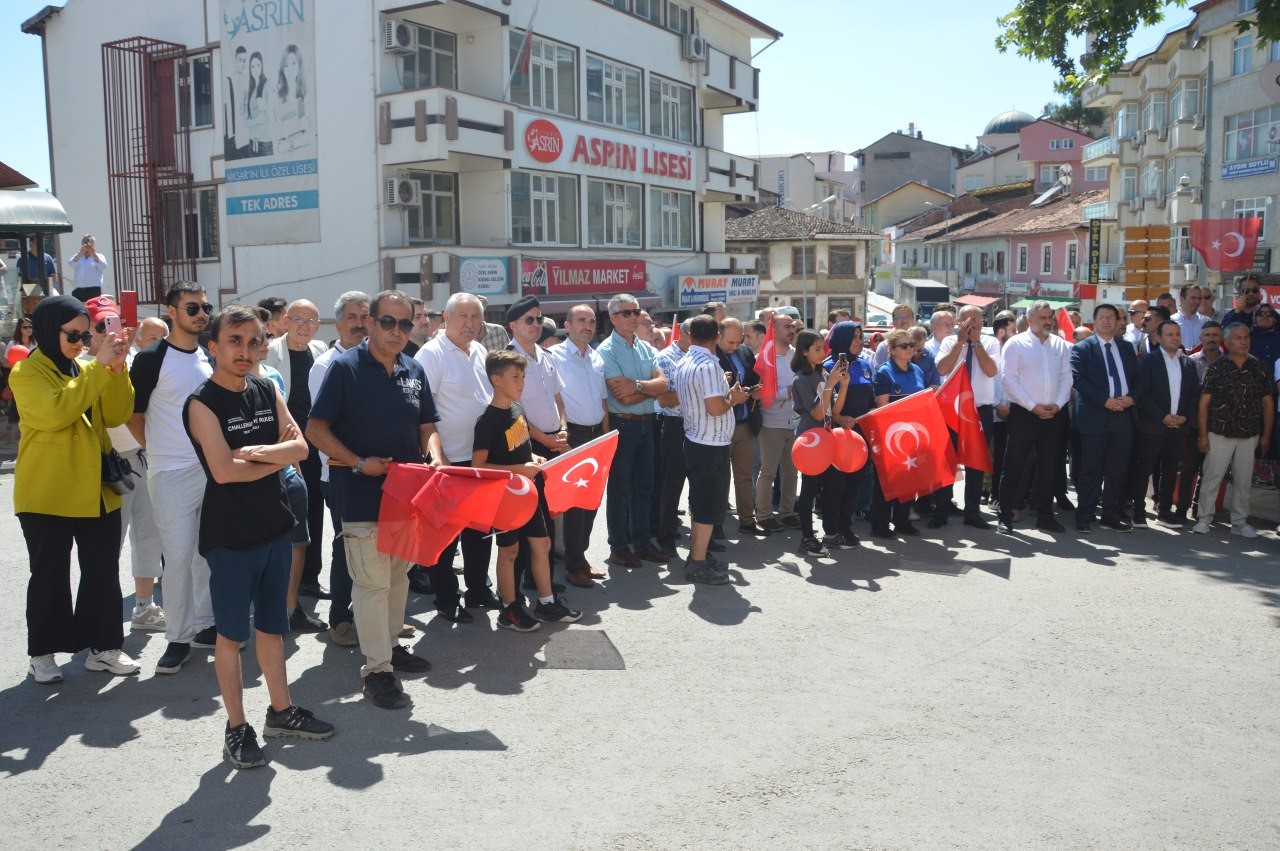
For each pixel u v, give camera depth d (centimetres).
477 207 2377
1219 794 439
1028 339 936
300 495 645
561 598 699
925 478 888
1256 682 570
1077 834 404
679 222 3145
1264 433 947
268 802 429
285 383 699
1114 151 4428
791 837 400
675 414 848
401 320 548
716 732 500
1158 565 827
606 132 2675
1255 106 3150
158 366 579
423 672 584
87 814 418
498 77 2316
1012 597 734
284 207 2306
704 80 3181
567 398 794
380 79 2152
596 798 432
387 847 393
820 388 873
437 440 581
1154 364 963
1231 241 1967
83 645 562
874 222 8088
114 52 2555
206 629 623
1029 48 1597
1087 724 512
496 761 468
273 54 2281
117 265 2622
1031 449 973
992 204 7431
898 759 470
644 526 838
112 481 560
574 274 2520
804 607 711
